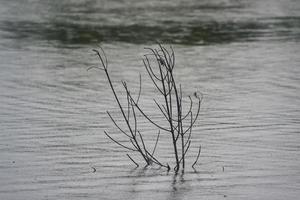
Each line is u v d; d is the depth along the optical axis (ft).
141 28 170.60
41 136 73.05
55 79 106.42
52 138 72.33
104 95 94.94
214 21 184.44
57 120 80.12
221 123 79.25
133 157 66.39
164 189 56.85
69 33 160.56
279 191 56.18
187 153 67.67
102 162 64.44
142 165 63.87
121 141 71.92
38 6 223.30
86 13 203.82
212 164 63.93
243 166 63.21
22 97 92.73
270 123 79.00
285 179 59.26
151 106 88.28
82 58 127.44
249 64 120.98
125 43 147.02
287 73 111.86
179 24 178.29
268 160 64.90
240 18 191.31
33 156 65.87
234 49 138.41
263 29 167.94
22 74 110.22
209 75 110.83
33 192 55.72
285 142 71.05
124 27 172.14
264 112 84.48
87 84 102.89
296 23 179.11
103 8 220.02
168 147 69.82
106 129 76.59
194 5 231.71
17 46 140.15
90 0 248.11
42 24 175.83
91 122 79.56
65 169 62.03
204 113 84.33
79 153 67.15
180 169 62.54
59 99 91.86
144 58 127.95
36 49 136.98
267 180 59.06
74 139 72.18
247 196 55.06
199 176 60.39
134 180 59.21
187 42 148.56
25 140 71.41
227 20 186.50
